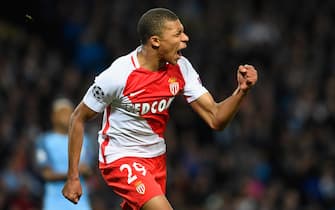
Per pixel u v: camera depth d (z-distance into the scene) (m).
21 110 40.12
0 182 35.41
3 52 43.56
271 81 47.19
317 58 49.78
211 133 42.50
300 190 41.22
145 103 17.84
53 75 43.34
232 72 47.50
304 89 46.19
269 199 39.16
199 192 39.03
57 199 27.89
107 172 18.36
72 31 47.84
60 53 46.97
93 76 45.00
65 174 27.91
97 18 48.41
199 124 42.62
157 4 50.62
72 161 18.03
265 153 42.22
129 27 48.38
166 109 18.16
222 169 40.44
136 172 17.98
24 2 47.00
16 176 36.19
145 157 18.22
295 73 48.12
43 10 47.56
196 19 50.81
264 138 42.62
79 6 49.19
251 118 43.16
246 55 48.97
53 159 28.28
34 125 39.53
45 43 47.12
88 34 47.16
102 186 36.72
